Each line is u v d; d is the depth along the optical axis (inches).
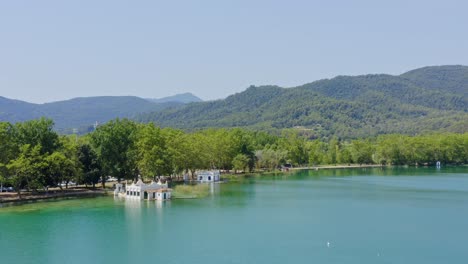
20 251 5531.5
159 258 5241.1
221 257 5255.9
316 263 5014.8
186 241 5964.6
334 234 6318.9
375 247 5654.5
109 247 5698.8
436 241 5940.0
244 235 6259.8
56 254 5403.5
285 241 5959.6
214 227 6791.3
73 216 7608.3
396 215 7746.1
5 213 7854.3
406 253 5393.7
